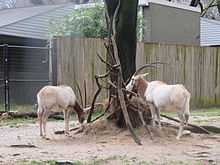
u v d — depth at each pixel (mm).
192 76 16188
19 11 20328
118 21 9500
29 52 17188
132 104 9164
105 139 8914
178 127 10273
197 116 13516
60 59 13094
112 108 9492
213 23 24203
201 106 16562
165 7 18547
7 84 12727
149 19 17781
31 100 16500
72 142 8648
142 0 17703
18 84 16609
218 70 17047
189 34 19938
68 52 13242
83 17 15453
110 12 9719
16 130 10367
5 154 7172
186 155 7406
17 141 8750
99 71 13828
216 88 17031
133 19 9484
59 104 9117
